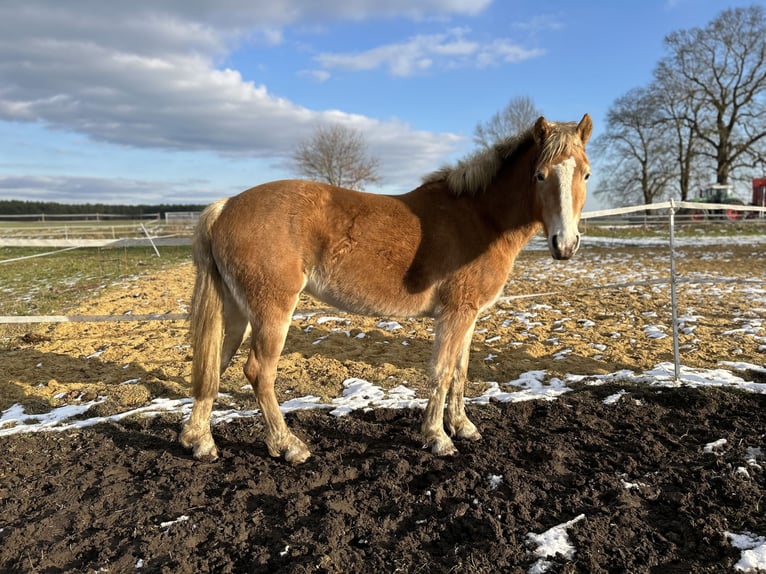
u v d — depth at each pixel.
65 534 2.76
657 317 7.30
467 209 3.61
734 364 5.15
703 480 3.09
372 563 2.45
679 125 35.16
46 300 9.75
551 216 3.16
